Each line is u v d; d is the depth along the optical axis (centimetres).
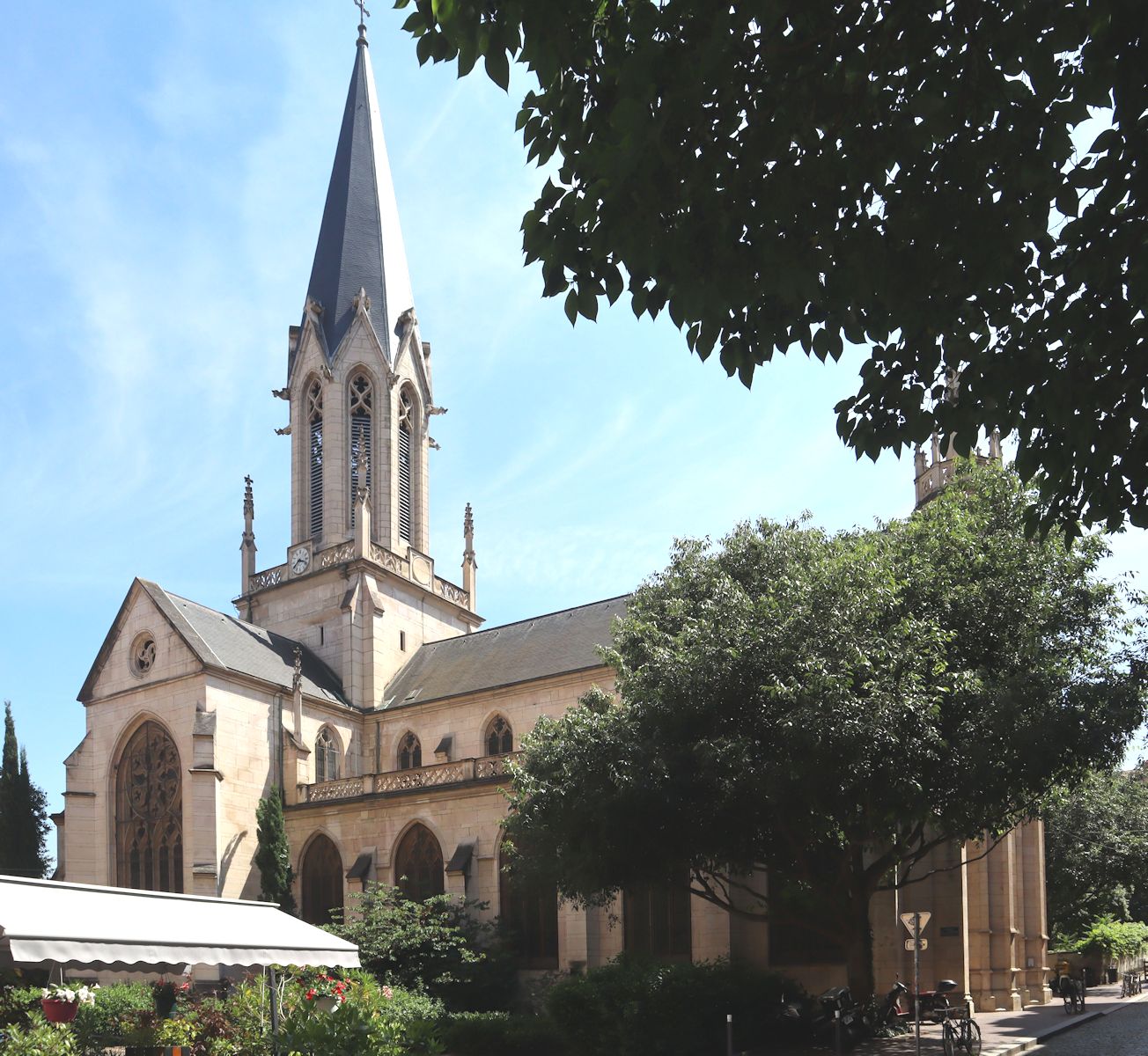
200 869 4772
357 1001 2373
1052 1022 3681
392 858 4778
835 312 1185
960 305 1177
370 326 6606
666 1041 2972
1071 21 953
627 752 2930
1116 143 1040
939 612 3038
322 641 6034
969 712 2825
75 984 2319
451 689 5622
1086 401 1175
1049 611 2977
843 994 3200
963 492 3369
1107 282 1130
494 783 4566
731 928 3925
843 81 1022
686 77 948
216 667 5069
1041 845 4762
